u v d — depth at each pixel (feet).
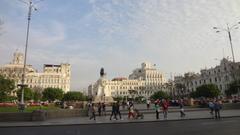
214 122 74.18
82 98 395.34
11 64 556.51
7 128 67.41
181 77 516.73
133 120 88.94
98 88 261.85
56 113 100.53
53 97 365.61
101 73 271.08
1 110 118.62
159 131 55.72
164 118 93.71
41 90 454.81
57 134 53.93
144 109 148.87
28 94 309.22
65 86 584.81
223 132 50.06
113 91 641.81
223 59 381.40
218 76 388.16
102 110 124.36
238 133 47.75
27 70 556.10
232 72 312.71
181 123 74.90
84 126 71.82
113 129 62.59
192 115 105.29
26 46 120.06
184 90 423.23
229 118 88.94
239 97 210.59
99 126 71.41
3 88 173.68
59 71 630.33
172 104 186.09
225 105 138.41
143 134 51.31
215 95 259.60
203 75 422.82
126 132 55.57
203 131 53.01
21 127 69.87
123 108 157.69
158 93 377.50
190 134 48.88
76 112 111.86
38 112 88.12
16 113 86.48
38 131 59.62
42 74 568.82
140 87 638.94
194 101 179.01
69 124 76.84
